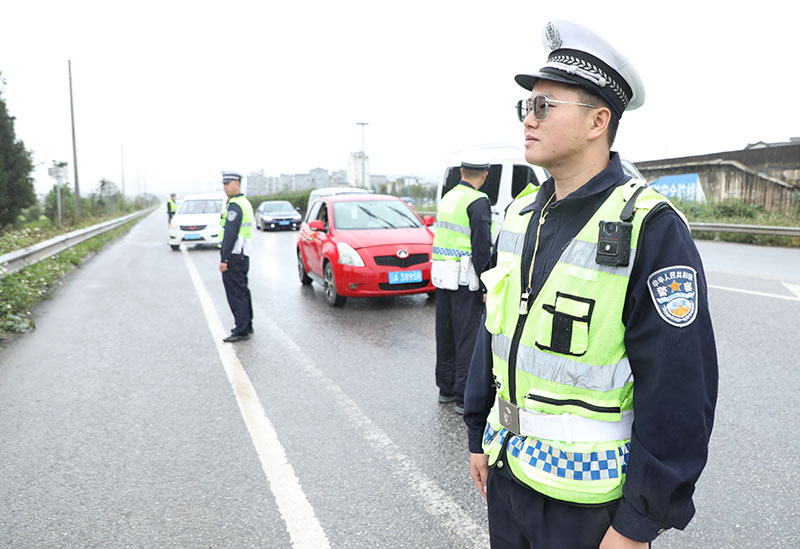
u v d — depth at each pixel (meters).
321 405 4.17
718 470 3.07
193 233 16.38
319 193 19.91
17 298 7.25
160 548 2.54
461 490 2.98
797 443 3.33
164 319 7.12
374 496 2.93
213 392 4.48
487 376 1.53
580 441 1.23
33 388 4.64
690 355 1.10
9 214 21.91
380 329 6.41
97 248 16.97
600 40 1.24
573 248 1.23
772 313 6.21
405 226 8.14
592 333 1.19
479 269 3.81
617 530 1.18
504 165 8.49
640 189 1.21
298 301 8.17
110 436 3.70
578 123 1.27
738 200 16.95
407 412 4.03
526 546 1.45
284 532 2.64
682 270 1.11
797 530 2.54
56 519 2.78
